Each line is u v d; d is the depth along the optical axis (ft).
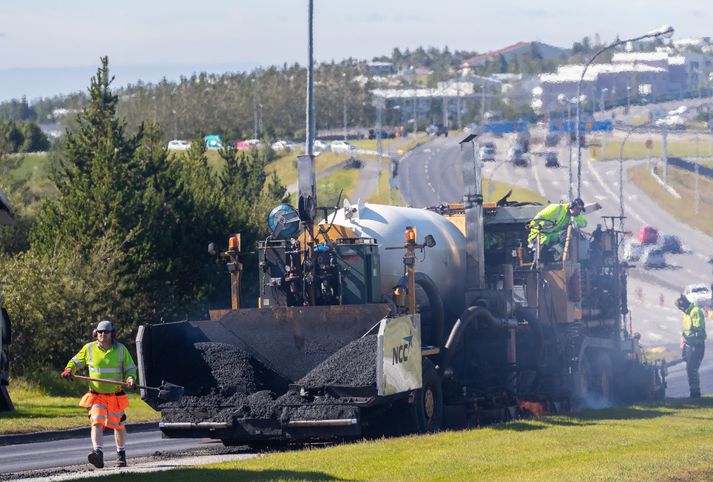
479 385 242.78
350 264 213.87
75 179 482.28
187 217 498.69
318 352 201.67
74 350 433.48
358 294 213.25
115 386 164.55
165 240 474.49
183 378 200.54
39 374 401.49
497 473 147.23
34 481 149.28
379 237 229.04
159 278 467.52
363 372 188.24
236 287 226.38
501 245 287.89
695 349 328.08
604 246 325.42
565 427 204.03
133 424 285.23
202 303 491.31
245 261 504.02
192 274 497.87
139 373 195.62
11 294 424.05
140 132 529.86
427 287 227.81
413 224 238.27
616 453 169.37
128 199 469.57
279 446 211.82
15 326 422.82
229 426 190.49
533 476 143.74
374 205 238.27
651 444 181.57
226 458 183.52
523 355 263.49
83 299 433.48
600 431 198.18
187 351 203.31
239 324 207.21
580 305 287.07
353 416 185.16
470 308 235.81
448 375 229.86
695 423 218.79
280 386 202.69
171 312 473.67
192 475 148.05
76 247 453.99
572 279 283.18
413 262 206.59
